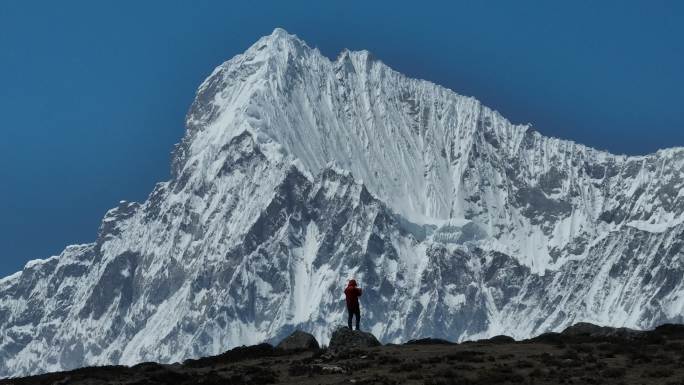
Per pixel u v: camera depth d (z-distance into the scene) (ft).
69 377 576.61
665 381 491.31
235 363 595.06
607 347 568.82
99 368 597.52
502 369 518.37
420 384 499.51
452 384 494.18
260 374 539.70
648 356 540.11
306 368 544.21
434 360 547.90
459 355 554.87
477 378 506.07
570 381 495.00
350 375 527.40
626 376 504.43
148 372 568.00
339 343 600.80
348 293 604.49
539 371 511.81
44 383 568.82
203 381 528.22
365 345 598.34
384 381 504.43
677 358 537.24
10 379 594.65
